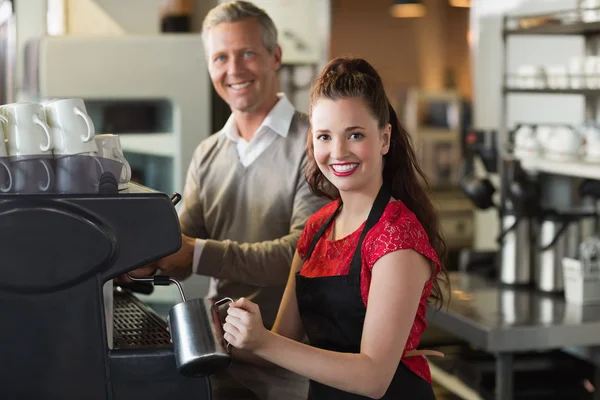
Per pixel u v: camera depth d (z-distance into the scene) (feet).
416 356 6.01
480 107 17.87
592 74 12.14
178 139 10.92
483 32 17.71
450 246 22.61
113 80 10.77
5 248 4.78
